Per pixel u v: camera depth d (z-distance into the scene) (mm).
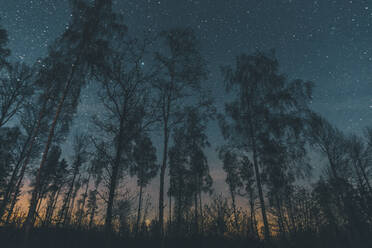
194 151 22641
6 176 17703
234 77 20188
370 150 20062
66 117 17625
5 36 17438
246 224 11875
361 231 9562
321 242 9594
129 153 13641
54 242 11477
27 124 18312
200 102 16047
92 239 12680
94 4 14594
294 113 18062
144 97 14094
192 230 13297
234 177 22531
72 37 13859
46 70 15500
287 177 17281
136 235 13703
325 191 14617
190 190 21641
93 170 11820
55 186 18703
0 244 10000
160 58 15258
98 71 13625
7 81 17922
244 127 19266
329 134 20750
